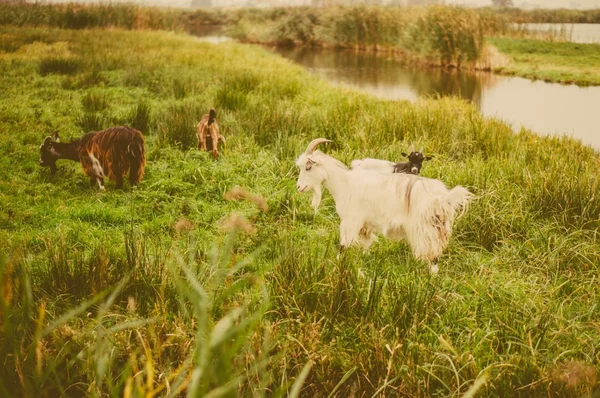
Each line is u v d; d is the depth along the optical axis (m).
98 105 12.45
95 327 4.20
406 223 5.34
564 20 53.66
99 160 7.82
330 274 4.93
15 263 4.62
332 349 4.25
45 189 7.76
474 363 3.88
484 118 12.34
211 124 8.91
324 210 7.17
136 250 5.52
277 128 9.98
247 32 40.81
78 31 29.73
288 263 5.06
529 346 3.99
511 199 6.92
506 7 49.19
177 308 4.63
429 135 10.11
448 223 5.29
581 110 15.38
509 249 5.96
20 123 10.76
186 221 5.43
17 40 22.89
